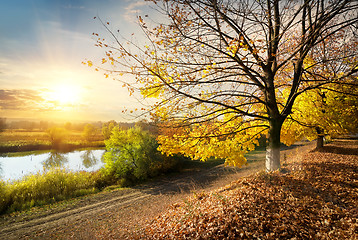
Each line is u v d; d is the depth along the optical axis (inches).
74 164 1273.4
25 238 379.9
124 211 483.2
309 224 188.9
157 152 895.7
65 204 580.7
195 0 242.7
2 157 1518.2
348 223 180.1
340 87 358.3
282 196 239.8
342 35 312.5
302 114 395.9
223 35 278.4
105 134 2386.8
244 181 331.0
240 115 297.3
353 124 406.6
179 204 353.1
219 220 211.8
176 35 256.1
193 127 323.0
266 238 175.2
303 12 306.8
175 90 247.3
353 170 309.4
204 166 1064.2
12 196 584.1
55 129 2106.3
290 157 620.7
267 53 303.9
